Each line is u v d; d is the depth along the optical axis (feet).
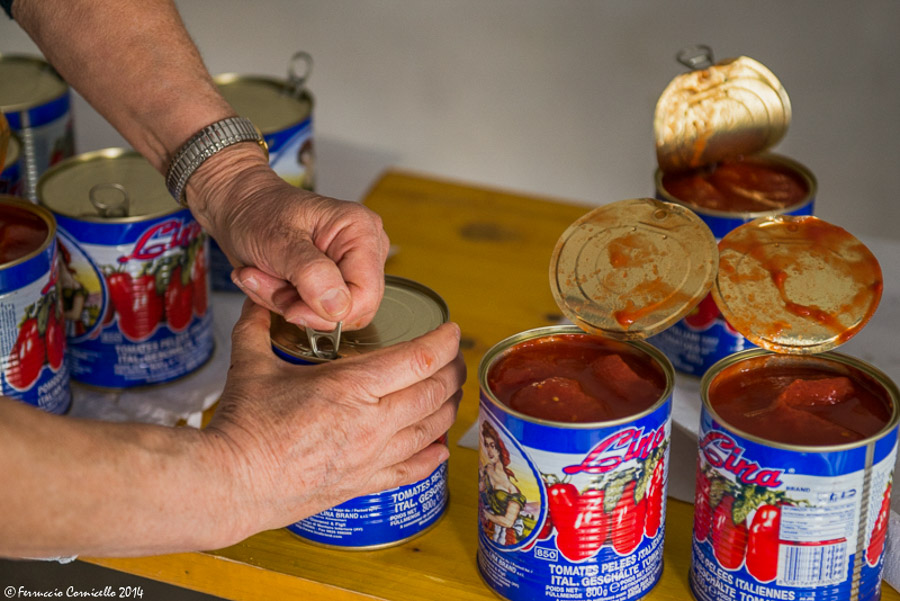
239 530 2.24
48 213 3.05
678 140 3.02
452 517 2.81
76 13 3.03
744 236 2.65
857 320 2.44
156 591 3.18
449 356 2.47
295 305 2.46
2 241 3.01
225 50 7.23
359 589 2.55
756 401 2.35
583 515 2.25
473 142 7.14
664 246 2.52
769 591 2.25
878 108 6.27
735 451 2.17
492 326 3.69
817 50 6.23
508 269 4.08
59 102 3.92
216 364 3.52
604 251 2.56
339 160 7.34
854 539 2.19
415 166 7.30
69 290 3.22
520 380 2.41
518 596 2.42
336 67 7.11
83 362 3.33
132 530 2.09
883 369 3.22
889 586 2.55
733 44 6.36
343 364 2.37
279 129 3.66
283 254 2.49
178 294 3.28
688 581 2.54
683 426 2.84
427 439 2.54
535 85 6.82
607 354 2.50
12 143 3.63
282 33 7.07
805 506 2.14
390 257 4.15
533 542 2.32
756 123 3.07
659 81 6.56
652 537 2.38
